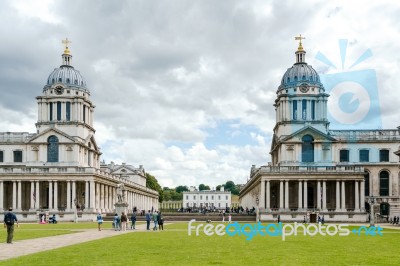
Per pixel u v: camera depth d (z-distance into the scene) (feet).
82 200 471.62
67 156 457.27
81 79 482.28
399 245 145.07
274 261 101.81
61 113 468.34
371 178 454.40
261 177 426.10
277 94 472.44
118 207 295.48
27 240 162.20
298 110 452.35
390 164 452.76
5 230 233.35
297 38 472.85
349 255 114.62
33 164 455.63
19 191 440.86
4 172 437.99
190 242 152.25
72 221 419.54
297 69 460.96
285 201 426.10
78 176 440.04
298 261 102.06
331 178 422.41
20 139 472.03
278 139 452.76
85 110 486.38
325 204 422.41
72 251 121.29
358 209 416.87
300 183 424.46
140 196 640.17
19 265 93.40
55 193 439.63
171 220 400.88
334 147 456.86
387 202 444.55
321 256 112.06
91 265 94.48
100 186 473.67
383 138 457.27
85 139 476.95
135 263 97.81
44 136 458.09
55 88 468.75
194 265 95.25
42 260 101.55
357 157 458.09
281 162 441.68
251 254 115.55
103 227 277.85
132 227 253.24
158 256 110.73
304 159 442.09
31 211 430.61
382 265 96.68
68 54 482.28
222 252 120.06
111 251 121.70
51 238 172.76
